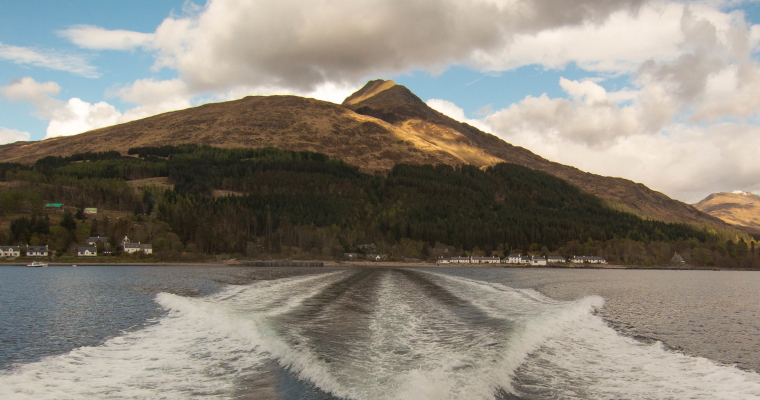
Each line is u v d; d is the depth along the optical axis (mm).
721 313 49562
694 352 29703
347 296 50688
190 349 26859
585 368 24750
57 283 71875
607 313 46312
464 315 37938
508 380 22078
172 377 21734
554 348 29000
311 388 19531
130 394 19516
